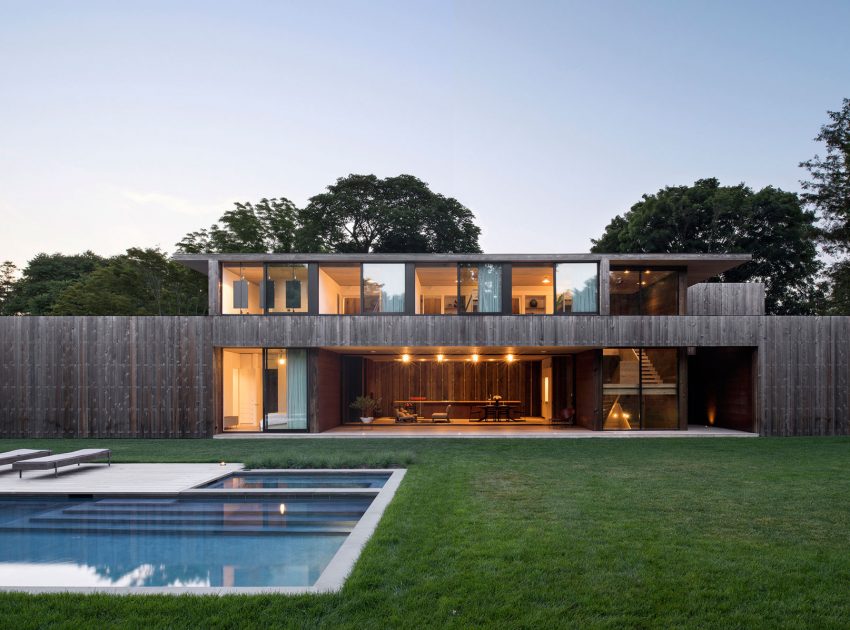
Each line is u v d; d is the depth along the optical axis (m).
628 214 31.00
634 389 15.76
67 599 3.53
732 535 4.94
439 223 35.03
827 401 14.75
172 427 14.56
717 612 3.32
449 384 21.78
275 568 4.76
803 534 4.98
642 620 3.21
